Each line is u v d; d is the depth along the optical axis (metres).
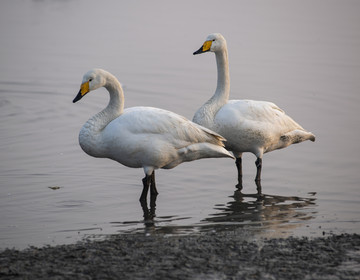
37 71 25.09
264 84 22.67
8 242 10.38
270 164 15.34
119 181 14.02
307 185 13.72
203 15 36.72
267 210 12.07
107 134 12.48
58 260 9.23
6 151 16.08
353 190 13.30
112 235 10.66
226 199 12.83
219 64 14.30
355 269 8.98
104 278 8.59
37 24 33.97
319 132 17.77
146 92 21.78
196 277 8.62
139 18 35.97
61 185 13.61
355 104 20.38
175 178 14.23
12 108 20.58
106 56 27.27
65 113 20.08
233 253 9.51
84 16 36.50
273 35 31.16
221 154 13.05
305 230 10.84
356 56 26.83
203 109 13.97
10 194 12.98
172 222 11.38
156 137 12.40
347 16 36.12
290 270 8.89
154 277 8.61
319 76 23.78
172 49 28.56
